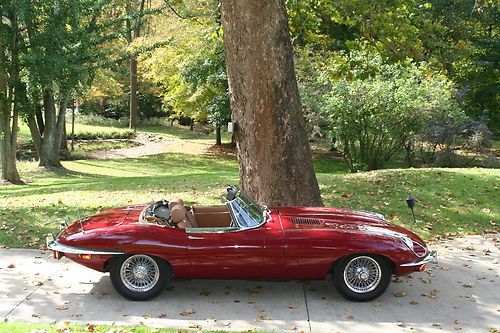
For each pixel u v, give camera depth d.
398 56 12.49
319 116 23.33
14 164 22.34
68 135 41.16
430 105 20.89
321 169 28.62
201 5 25.05
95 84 38.03
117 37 27.56
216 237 7.00
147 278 7.03
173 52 31.23
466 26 33.09
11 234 9.90
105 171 28.80
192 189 14.59
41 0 20.48
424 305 7.14
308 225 7.28
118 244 6.88
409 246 7.07
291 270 7.07
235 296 7.29
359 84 20.14
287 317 6.60
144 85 50.78
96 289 7.43
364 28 12.41
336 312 6.80
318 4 12.91
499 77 36.22
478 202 13.29
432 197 13.45
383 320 6.59
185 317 6.53
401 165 26.14
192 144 40.03
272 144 9.68
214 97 32.34
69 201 12.80
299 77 23.92
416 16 13.45
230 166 31.75
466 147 24.38
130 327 6.06
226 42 9.85
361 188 14.13
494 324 6.57
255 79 9.58
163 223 7.19
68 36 21.83
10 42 21.48
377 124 20.97
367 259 7.10
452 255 9.59
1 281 7.64
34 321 6.28
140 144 41.12
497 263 9.14
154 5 43.03
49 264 8.46
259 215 7.39
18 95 22.05
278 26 9.59
